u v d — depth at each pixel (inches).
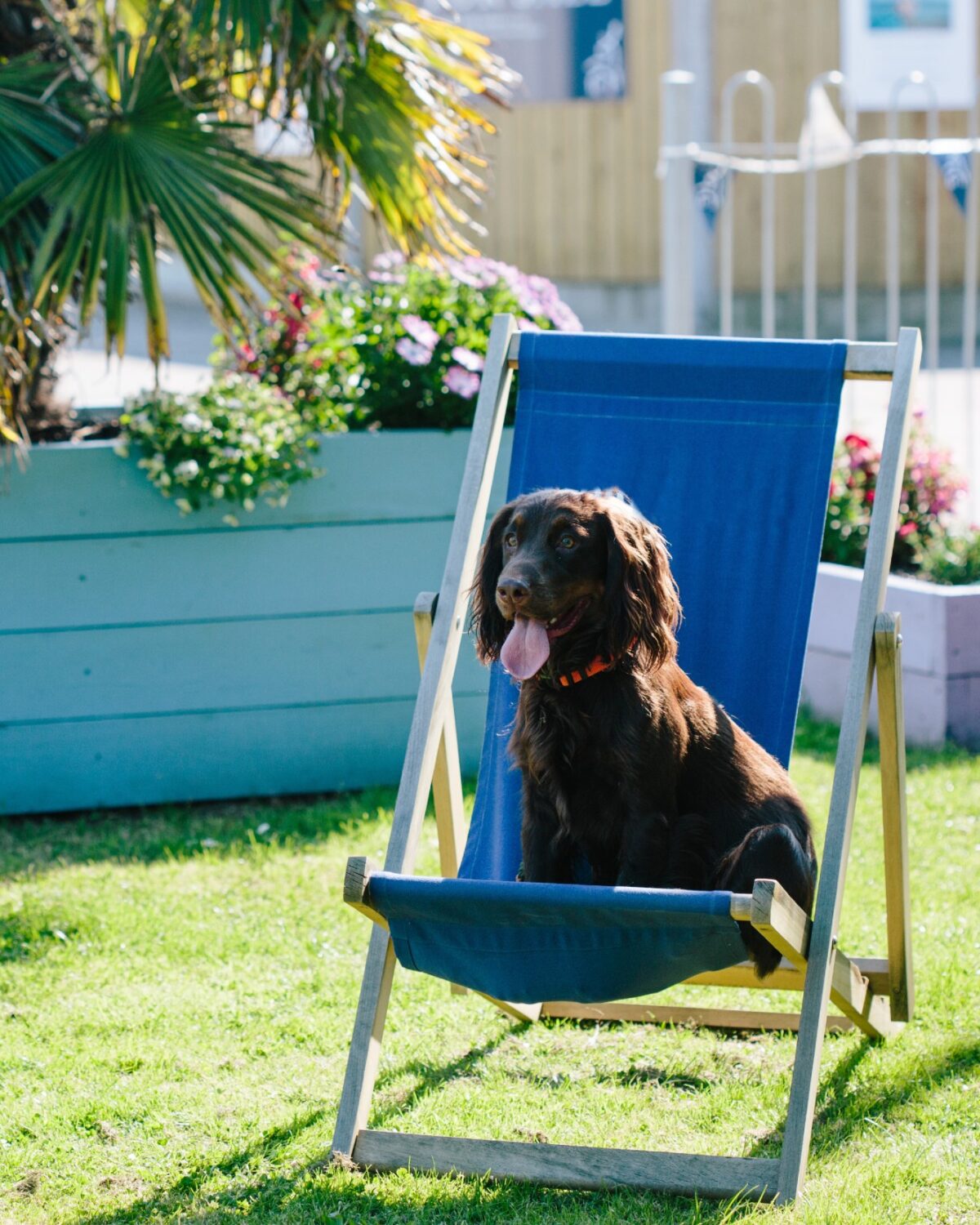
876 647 148.2
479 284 282.8
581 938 133.9
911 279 767.1
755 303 746.8
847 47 658.2
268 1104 160.9
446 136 270.4
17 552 252.1
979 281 776.9
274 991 189.0
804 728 298.0
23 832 254.8
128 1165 148.9
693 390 169.0
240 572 261.3
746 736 158.4
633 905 128.3
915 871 221.8
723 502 167.6
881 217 758.5
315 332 283.1
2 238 242.4
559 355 173.0
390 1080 166.6
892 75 662.5
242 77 274.7
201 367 615.5
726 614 166.1
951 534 303.1
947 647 278.7
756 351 165.6
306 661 266.7
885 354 160.1
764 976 142.0
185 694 262.2
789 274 751.1
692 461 169.2
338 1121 147.9
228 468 252.4
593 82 773.9
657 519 169.3
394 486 265.0
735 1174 137.2
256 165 251.8
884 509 152.3
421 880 136.6
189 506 254.1
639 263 784.3
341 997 187.3
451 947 140.3
